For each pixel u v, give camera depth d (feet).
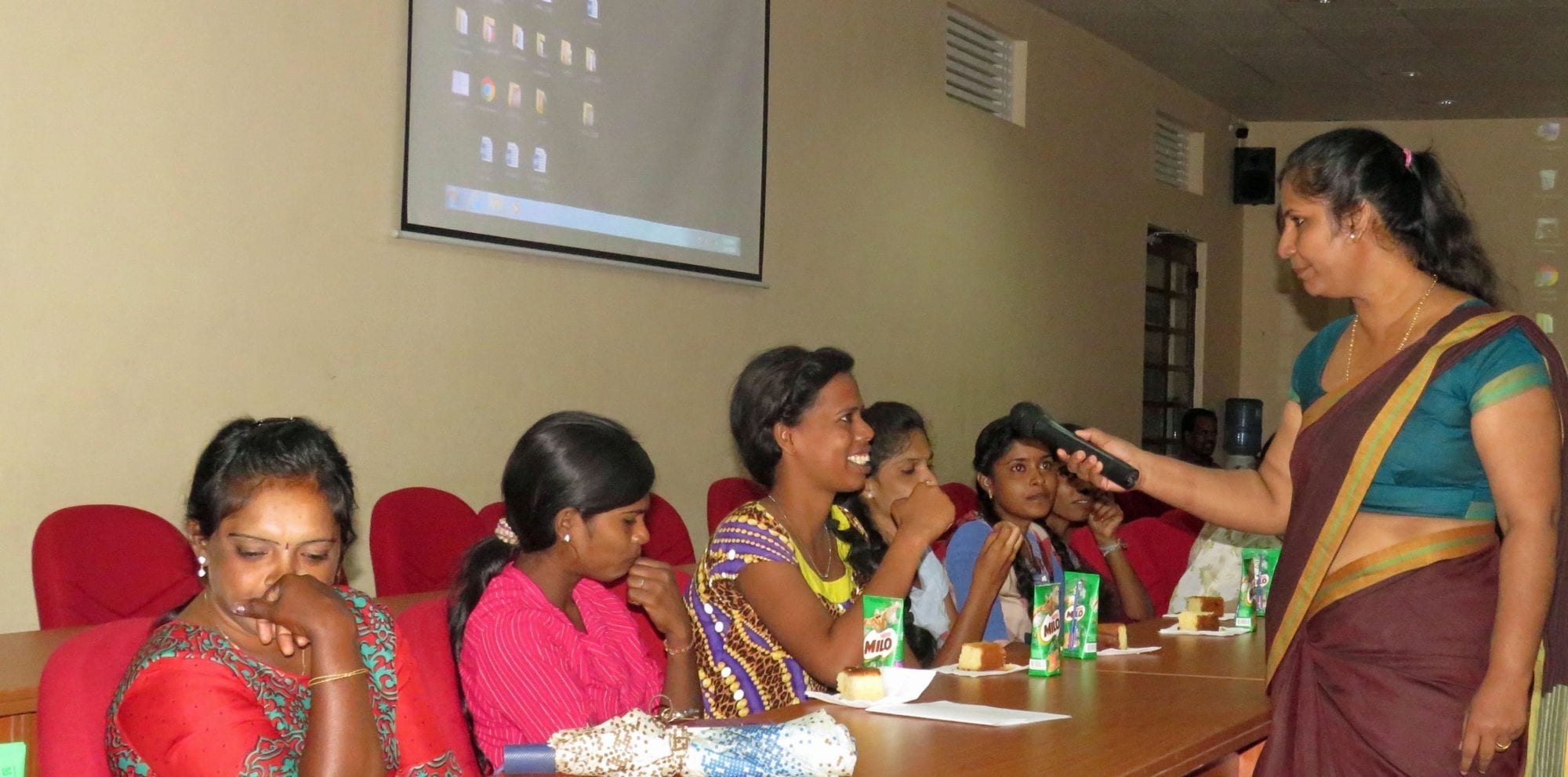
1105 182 26.45
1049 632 7.29
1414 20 23.09
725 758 4.63
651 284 16.42
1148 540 12.76
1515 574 5.68
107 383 11.30
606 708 6.15
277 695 4.38
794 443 6.95
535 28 14.73
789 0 18.53
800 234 18.84
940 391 21.94
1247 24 24.09
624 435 6.00
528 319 14.84
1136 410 27.89
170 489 11.73
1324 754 6.16
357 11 13.05
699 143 16.97
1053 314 24.99
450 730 5.42
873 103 20.25
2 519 10.69
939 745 5.40
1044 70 24.29
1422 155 6.26
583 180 15.37
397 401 13.48
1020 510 9.95
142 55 11.44
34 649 7.88
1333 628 6.17
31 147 10.80
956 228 22.21
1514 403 5.76
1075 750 5.36
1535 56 24.90
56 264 10.96
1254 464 29.45
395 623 5.24
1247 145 31.83
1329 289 6.41
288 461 4.41
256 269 12.29
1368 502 6.15
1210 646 8.68
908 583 6.79
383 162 13.33
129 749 4.17
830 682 6.60
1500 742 5.63
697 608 6.91
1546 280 29.55
